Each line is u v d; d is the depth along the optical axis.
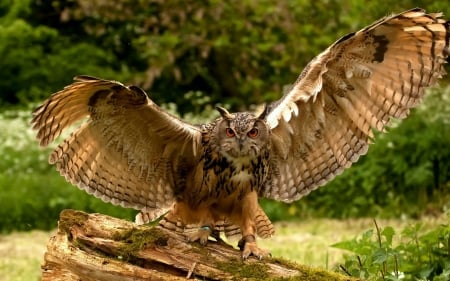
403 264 9.74
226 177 7.96
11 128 24.88
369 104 8.01
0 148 23.20
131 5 28.53
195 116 27.20
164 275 7.60
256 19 27.00
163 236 7.80
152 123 7.82
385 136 21.00
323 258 14.26
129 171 8.11
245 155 7.86
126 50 31.53
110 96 7.54
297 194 8.44
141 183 8.17
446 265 9.45
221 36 27.53
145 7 27.98
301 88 7.95
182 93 30.00
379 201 20.41
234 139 7.80
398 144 20.78
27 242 18.02
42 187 20.39
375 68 7.81
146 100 7.52
